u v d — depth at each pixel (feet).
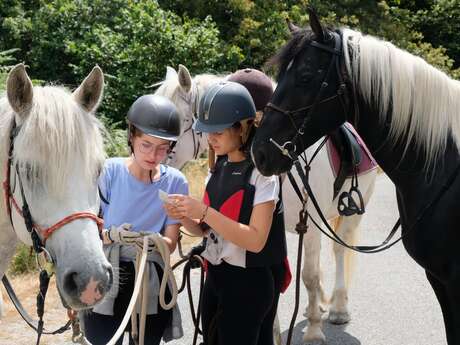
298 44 9.99
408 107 10.06
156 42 35.73
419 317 16.15
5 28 37.70
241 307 8.85
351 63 10.07
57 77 37.06
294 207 13.52
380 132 10.28
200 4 46.57
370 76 10.05
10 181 7.70
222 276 8.95
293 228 13.94
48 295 17.24
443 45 69.87
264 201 8.63
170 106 8.85
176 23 39.93
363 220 27.58
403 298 17.56
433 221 9.89
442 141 10.05
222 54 38.86
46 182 7.20
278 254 9.03
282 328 15.56
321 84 9.89
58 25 37.40
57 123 7.24
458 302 9.93
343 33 10.30
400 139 10.19
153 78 35.60
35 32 36.83
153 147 8.72
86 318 9.11
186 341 14.69
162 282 8.64
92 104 7.84
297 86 9.89
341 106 10.06
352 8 56.03
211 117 8.76
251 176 8.88
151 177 9.23
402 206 10.48
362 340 14.75
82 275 7.07
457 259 9.79
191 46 35.83
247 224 8.75
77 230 7.23
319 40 9.99
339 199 13.94
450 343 10.38
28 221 7.45
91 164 7.45
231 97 8.80
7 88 7.33
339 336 14.98
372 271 20.07
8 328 14.96
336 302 15.87
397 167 10.34
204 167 31.27
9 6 39.17
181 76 15.05
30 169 7.21
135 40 35.86
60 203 7.27
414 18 68.03
